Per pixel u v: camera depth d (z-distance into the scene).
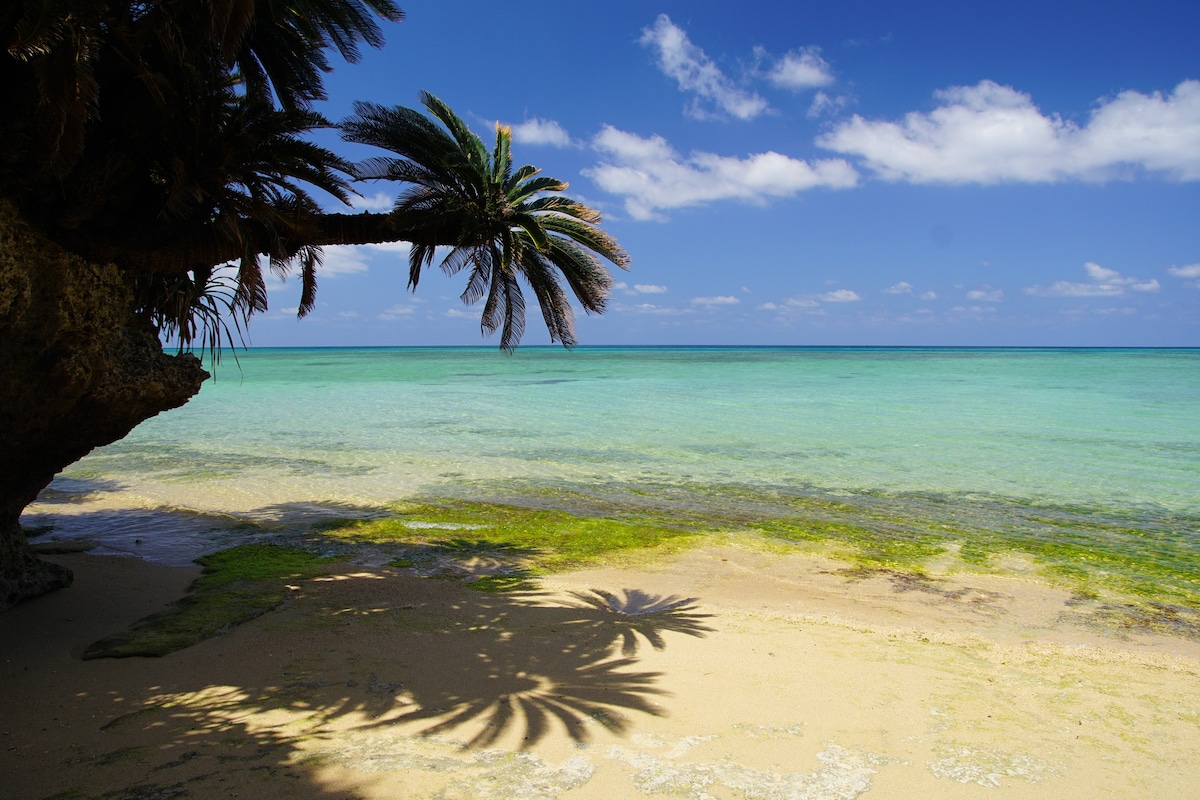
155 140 6.74
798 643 8.09
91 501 15.24
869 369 73.69
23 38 5.14
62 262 6.36
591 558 11.70
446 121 10.11
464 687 6.59
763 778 5.18
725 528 13.64
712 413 32.06
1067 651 8.11
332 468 19.31
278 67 9.58
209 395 40.44
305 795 4.73
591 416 30.91
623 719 6.03
